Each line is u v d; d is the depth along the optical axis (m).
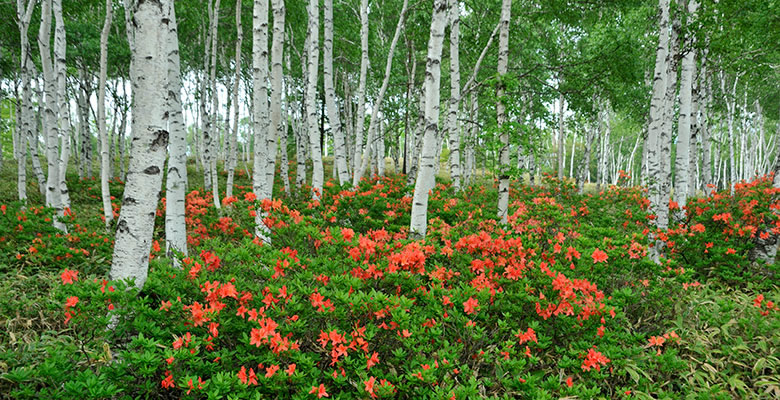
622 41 8.80
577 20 9.49
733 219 7.15
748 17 7.18
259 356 2.60
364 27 9.98
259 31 6.40
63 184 7.32
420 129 11.66
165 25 4.63
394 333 3.02
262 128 6.58
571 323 3.42
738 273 5.51
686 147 7.93
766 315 4.28
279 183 15.74
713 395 3.11
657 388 3.32
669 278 4.63
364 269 3.44
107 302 2.64
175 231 5.41
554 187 11.43
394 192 8.62
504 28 6.74
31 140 10.51
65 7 11.08
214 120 14.53
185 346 2.45
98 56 13.35
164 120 3.27
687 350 3.98
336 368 2.84
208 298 2.77
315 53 8.57
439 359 2.71
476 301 3.08
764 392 3.41
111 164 15.95
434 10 5.27
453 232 4.98
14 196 10.41
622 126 30.31
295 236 4.42
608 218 7.80
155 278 3.08
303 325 2.73
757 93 18.66
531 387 2.69
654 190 7.75
